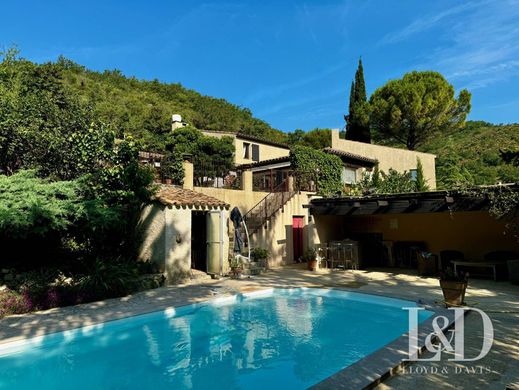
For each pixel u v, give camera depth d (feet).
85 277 29.09
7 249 31.42
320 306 28.19
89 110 48.03
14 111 37.99
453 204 33.78
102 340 21.31
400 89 91.35
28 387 15.79
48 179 35.55
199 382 16.15
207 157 82.94
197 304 26.76
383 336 21.62
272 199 51.55
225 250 39.22
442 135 98.84
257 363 18.03
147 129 114.73
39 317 22.72
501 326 19.79
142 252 36.52
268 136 172.35
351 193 58.54
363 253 48.29
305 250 50.29
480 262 35.70
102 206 32.42
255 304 28.81
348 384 12.49
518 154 33.37
